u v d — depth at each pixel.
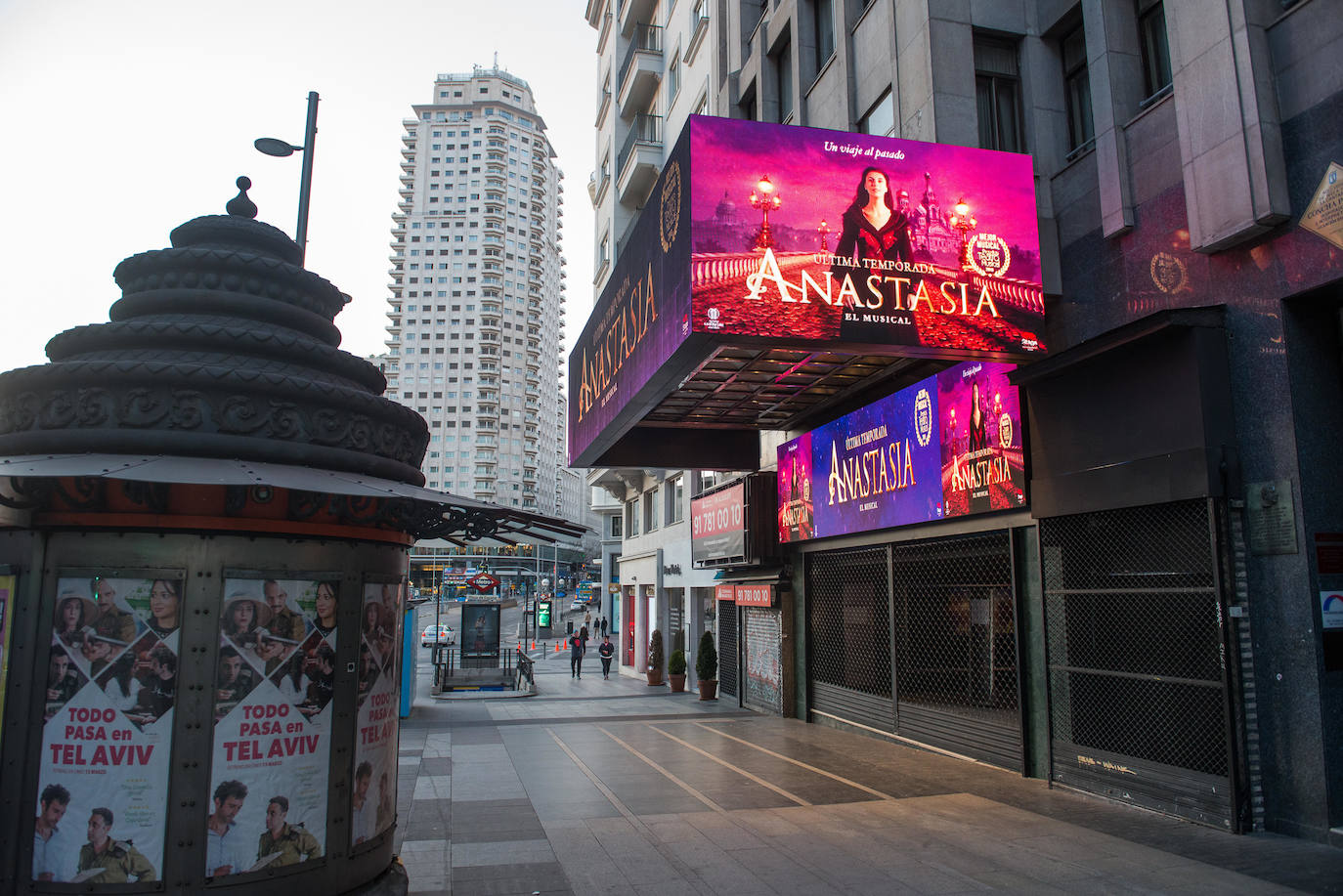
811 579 16.42
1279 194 7.37
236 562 4.40
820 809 8.75
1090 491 8.88
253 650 4.39
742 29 19.31
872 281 8.94
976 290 9.25
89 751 4.14
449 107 154.12
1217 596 7.50
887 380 13.12
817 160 9.02
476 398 144.88
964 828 7.88
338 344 5.63
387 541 5.18
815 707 16.08
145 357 4.60
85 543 4.25
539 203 159.00
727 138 8.84
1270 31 7.69
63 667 4.18
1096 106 9.72
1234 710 7.35
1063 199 10.27
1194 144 8.13
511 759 12.03
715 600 23.19
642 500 31.86
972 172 9.46
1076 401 9.20
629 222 30.72
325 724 4.63
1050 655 9.66
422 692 24.44
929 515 11.84
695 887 6.28
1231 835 7.23
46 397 4.49
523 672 25.58
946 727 11.84
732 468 17.78
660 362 9.98
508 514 5.51
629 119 31.19
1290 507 7.24
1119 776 8.60
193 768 4.18
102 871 4.06
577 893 6.17
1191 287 8.40
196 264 4.98
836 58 14.58
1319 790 6.94
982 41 11.69
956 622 11.70
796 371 12.54
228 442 4.46
